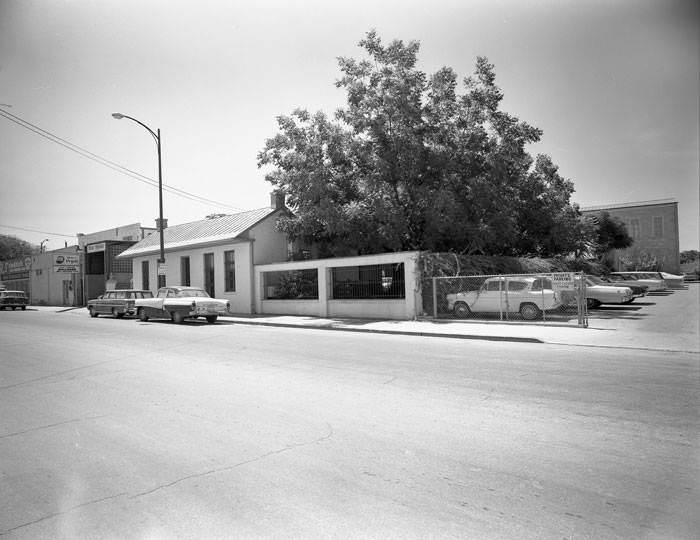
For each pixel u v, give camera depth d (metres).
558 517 3.38
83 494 3.87
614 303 21.42
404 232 21.45
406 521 3.36
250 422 5.69
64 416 6.11
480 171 22.47
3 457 4.71
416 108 20.84
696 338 12.38
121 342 13.54
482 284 17.83
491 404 6.32
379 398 6.73
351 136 22.39
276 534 3.21
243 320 20.58
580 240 30.19
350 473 4.18
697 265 56.81
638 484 3.89
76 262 40.41
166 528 3.32
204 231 28.69
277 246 26.17
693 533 3.16
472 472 4.17
